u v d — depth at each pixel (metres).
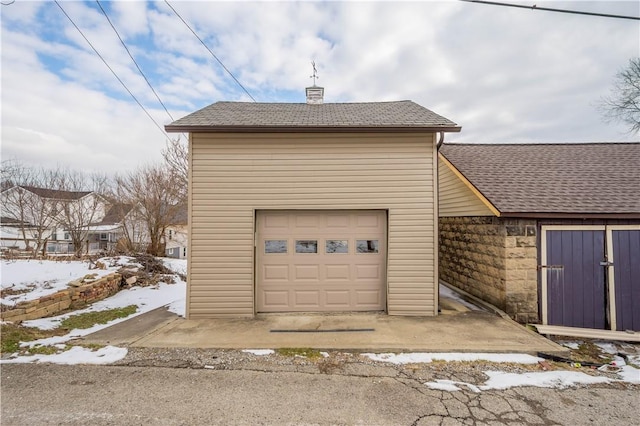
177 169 17.23
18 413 2.68
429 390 3.12
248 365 3.67
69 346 4.21
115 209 18.45
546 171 6.95
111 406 2.81
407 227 5.79
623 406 2.86
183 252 20.94
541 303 5.51
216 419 2.63
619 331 5.02
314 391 3.09
